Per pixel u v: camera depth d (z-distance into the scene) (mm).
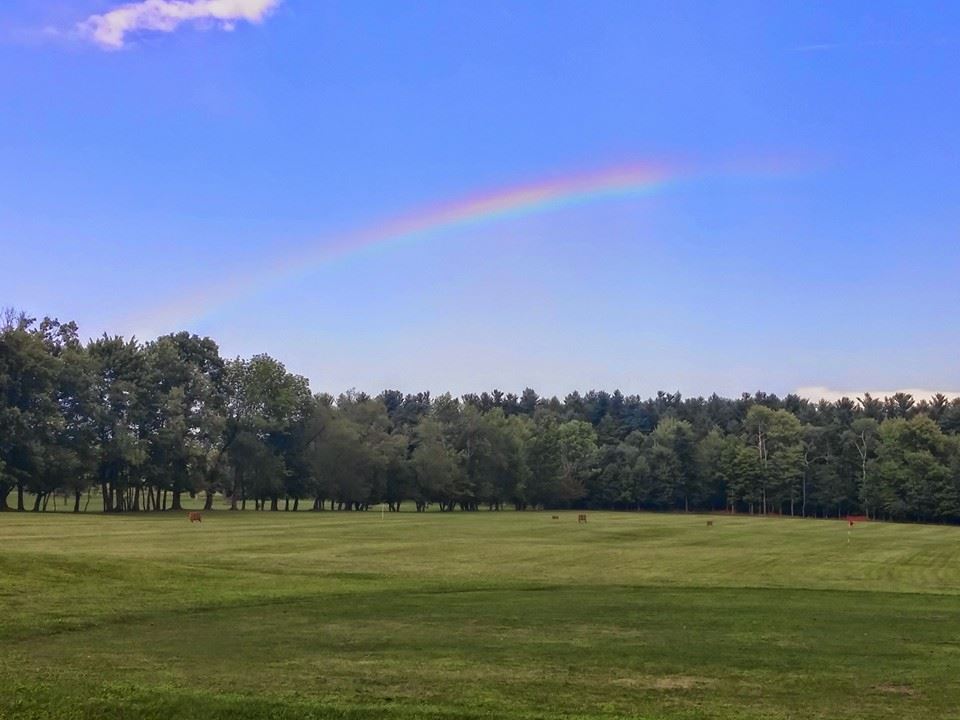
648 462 169750
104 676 14938
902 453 145000
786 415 167000
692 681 15438
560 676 15641
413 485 146125
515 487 158625
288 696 13609
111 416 112312
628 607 25281
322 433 137875
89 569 29797
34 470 100812
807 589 31672
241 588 28016
